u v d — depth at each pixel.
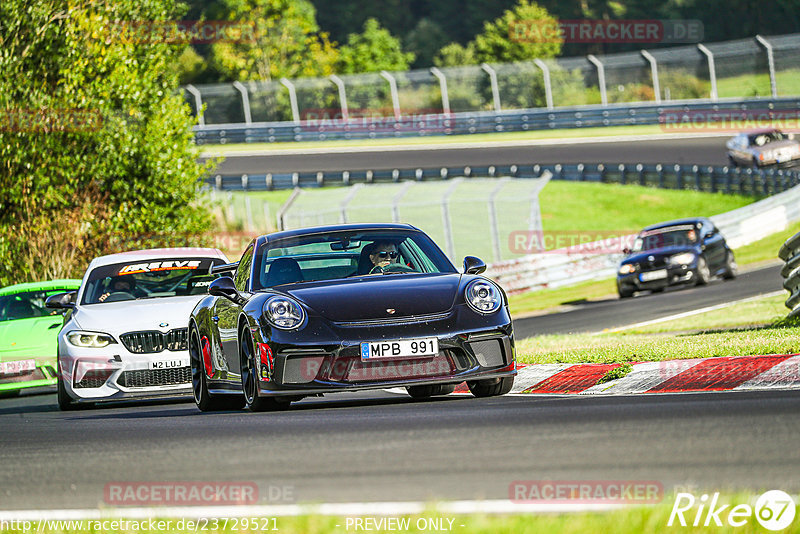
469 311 26.58
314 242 30.20
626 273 80.44
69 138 74.12
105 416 31.86
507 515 12.88
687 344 34.19
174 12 80.19
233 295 28.91
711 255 80.94
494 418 21.98
